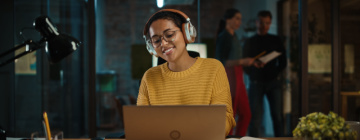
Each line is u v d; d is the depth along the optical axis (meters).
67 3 3.53
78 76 3.58
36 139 1.19
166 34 1.42
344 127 1.03
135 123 1.14
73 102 3.53
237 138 1.48
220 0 4.37
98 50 4.98
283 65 3.56
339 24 2.94
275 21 3.66
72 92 3.52
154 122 1.13
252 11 3.68
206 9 4.38
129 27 5.00
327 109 3.23
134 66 4.96
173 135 1.13
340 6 3.20
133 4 4.98
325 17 3.31
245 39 3.64
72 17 3.57
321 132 1.01
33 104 3.23
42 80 3.28
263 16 3.64
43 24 1.39
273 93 3.52
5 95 3.14
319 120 1.05
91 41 2.88
